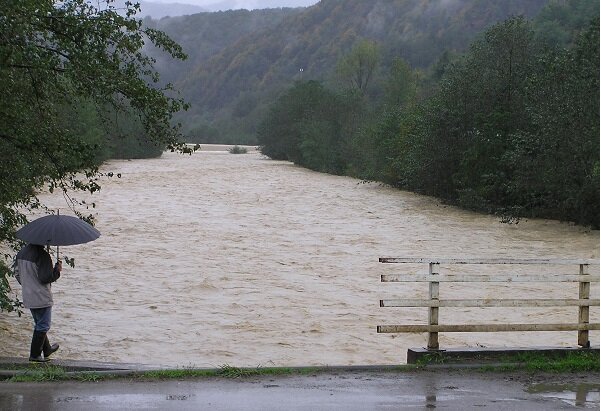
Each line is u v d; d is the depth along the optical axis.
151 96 11.23
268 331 13.77
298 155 70.50
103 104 11.71
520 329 9.23
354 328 14.06
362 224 30.94
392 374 8.47
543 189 31.52
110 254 22.02
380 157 47.47
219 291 17.38
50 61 10.68
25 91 11.27
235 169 62.00
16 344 12.53
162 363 11.41
